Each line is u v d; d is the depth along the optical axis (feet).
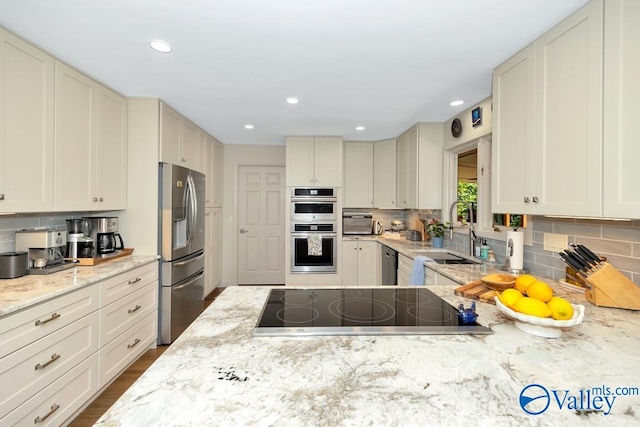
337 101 8.80
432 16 4.81
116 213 8.66
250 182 15.62
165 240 8.78
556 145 4.85
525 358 2.73
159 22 5.04
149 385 2.25
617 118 3.91
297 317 3.67
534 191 5.31
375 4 4.55
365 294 4.78
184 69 6.80
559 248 5.91
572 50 4.56
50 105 6.09
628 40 3.79
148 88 7.95
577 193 4.47
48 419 5.03
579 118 4.44
